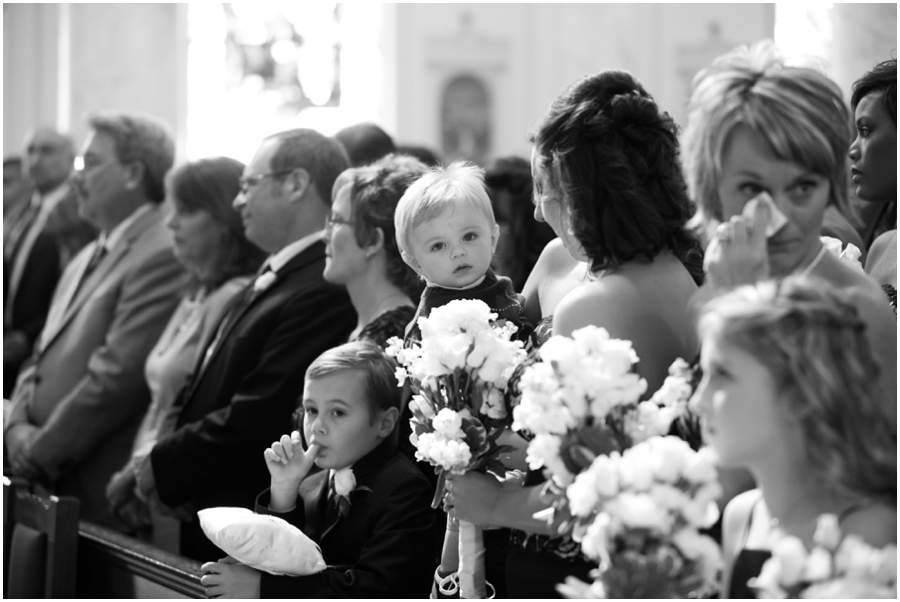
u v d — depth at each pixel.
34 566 4.74
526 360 2.83
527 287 3.46
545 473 2.48
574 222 2.73
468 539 2.89
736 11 15.19
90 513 5.90
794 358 2.06
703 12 15.13
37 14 14.71
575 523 2.35
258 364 4.43
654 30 15.12
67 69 14.49
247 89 16.27
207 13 16.09
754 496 2.40
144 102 14.66
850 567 1.97
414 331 3.34
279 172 4.68
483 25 16.23
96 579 4.74
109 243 6.38
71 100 14.43
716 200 2.62
